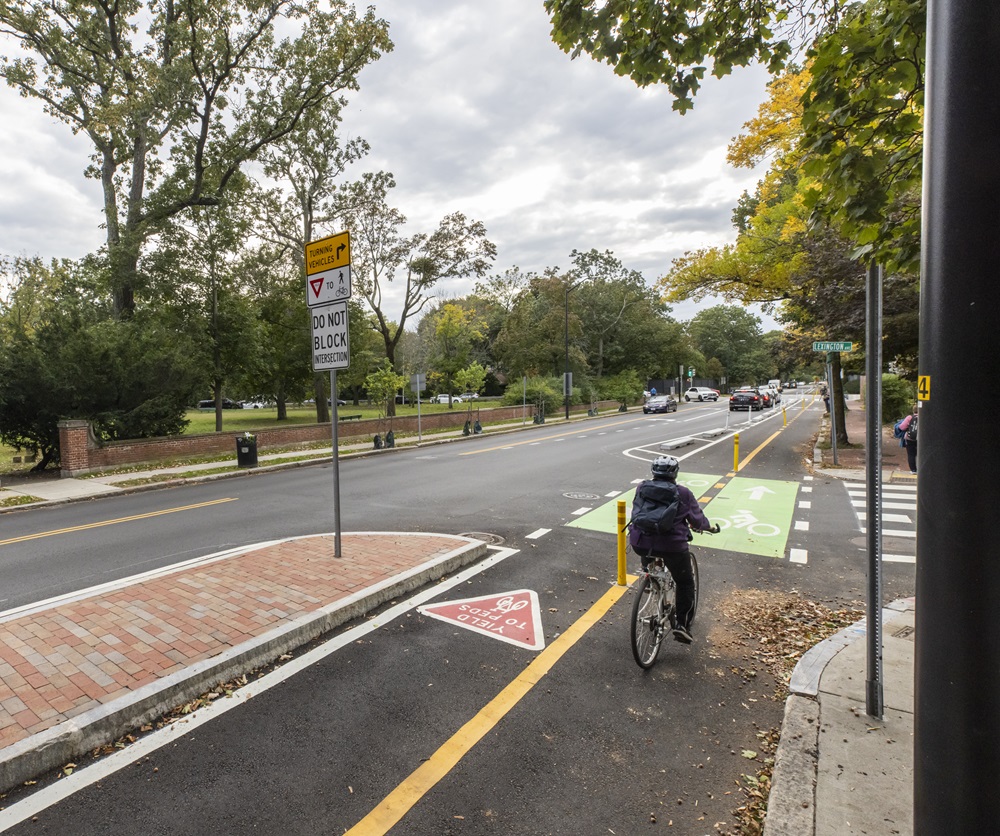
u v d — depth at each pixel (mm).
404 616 5516
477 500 11148
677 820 2934
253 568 6496
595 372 62625
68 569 7105
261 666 4547
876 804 2895
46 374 15711
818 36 4801
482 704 4008
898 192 4348
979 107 1606
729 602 5961
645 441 22453
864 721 3633
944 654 1698
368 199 29922
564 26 5324
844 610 5738
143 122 20516
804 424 30484
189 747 3521
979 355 1621
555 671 4480
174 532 8969
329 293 6715
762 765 3375
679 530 4641
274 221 29641
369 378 30047
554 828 2875
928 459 1743
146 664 4254
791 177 19000
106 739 3572
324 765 3354
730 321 102875
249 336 26219
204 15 19656
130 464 17109
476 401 61656
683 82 5406
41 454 19422
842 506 10531
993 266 1599
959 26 1640
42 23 20469
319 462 18500
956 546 1669
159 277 23016
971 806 1648
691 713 3922
